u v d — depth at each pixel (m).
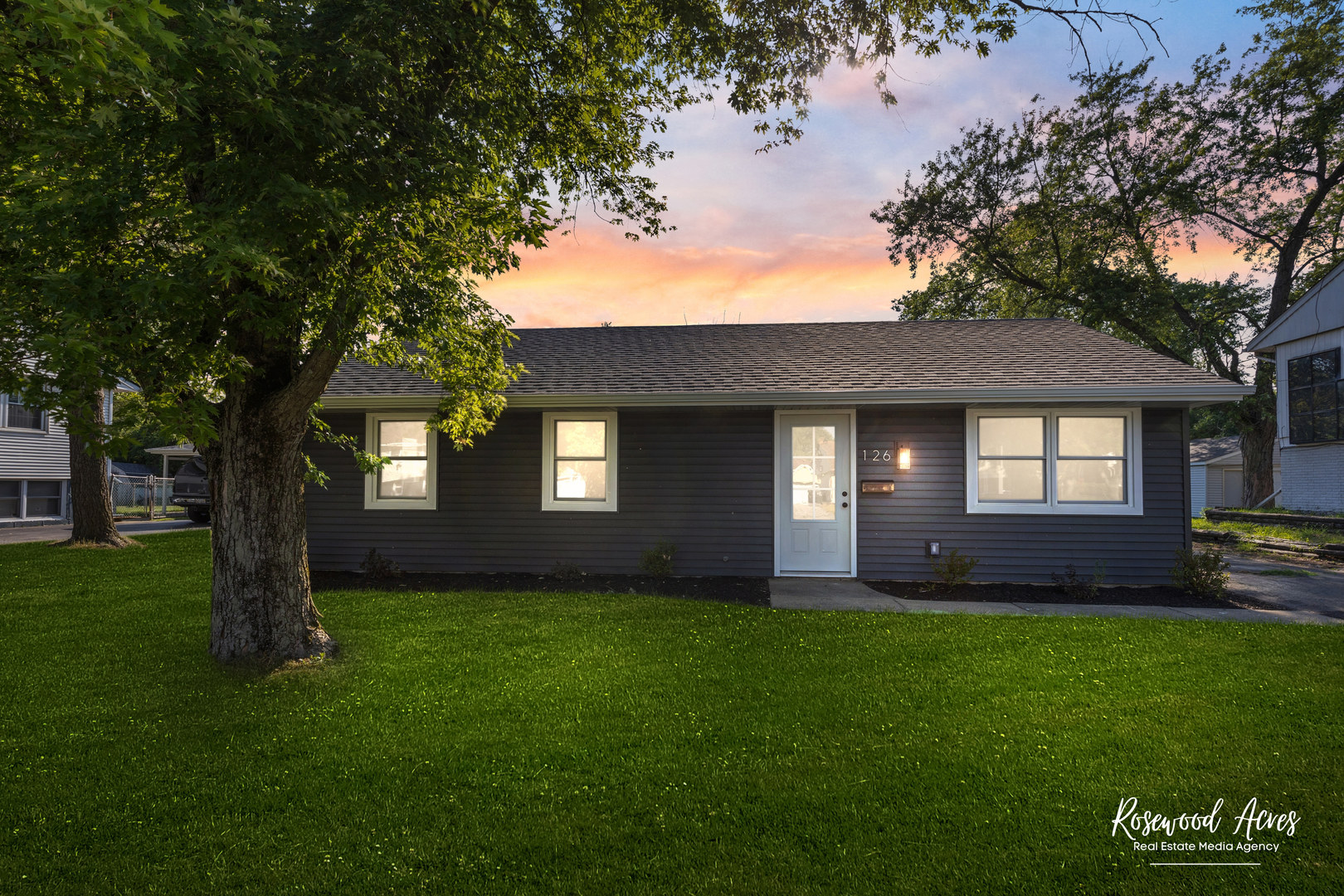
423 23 5.91
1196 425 45.50
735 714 4.87
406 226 5.78
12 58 3.79
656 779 3.91
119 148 4.61
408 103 6.15
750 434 11.03
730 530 11.01
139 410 5.02
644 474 11.18
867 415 10.80
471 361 8.27
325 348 5.53
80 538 13.91
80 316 4.18
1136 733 4.43
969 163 25.98
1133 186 24.20
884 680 5.58
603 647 6.60
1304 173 22.88
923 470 10.64
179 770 4.08
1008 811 3.51
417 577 11.04
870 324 14.13
